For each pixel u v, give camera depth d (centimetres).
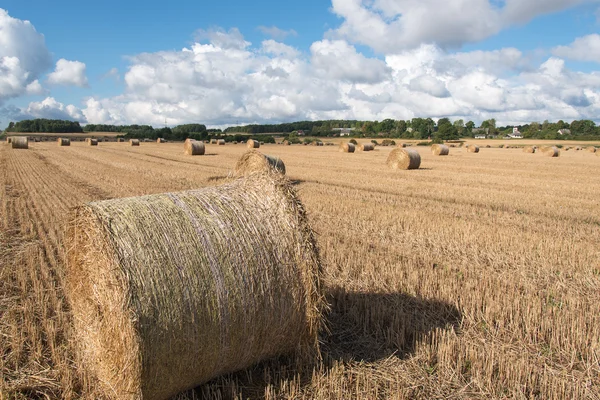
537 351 486
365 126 13062
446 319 567
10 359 464
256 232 438
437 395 413
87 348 446
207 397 412
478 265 776
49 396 410
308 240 460
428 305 607
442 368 452
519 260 797
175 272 387
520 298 620
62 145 5444
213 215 432
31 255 786
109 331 397
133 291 369
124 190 1570
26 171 2247
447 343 489
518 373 431
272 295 432
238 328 416
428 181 1967
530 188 1758
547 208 1323
